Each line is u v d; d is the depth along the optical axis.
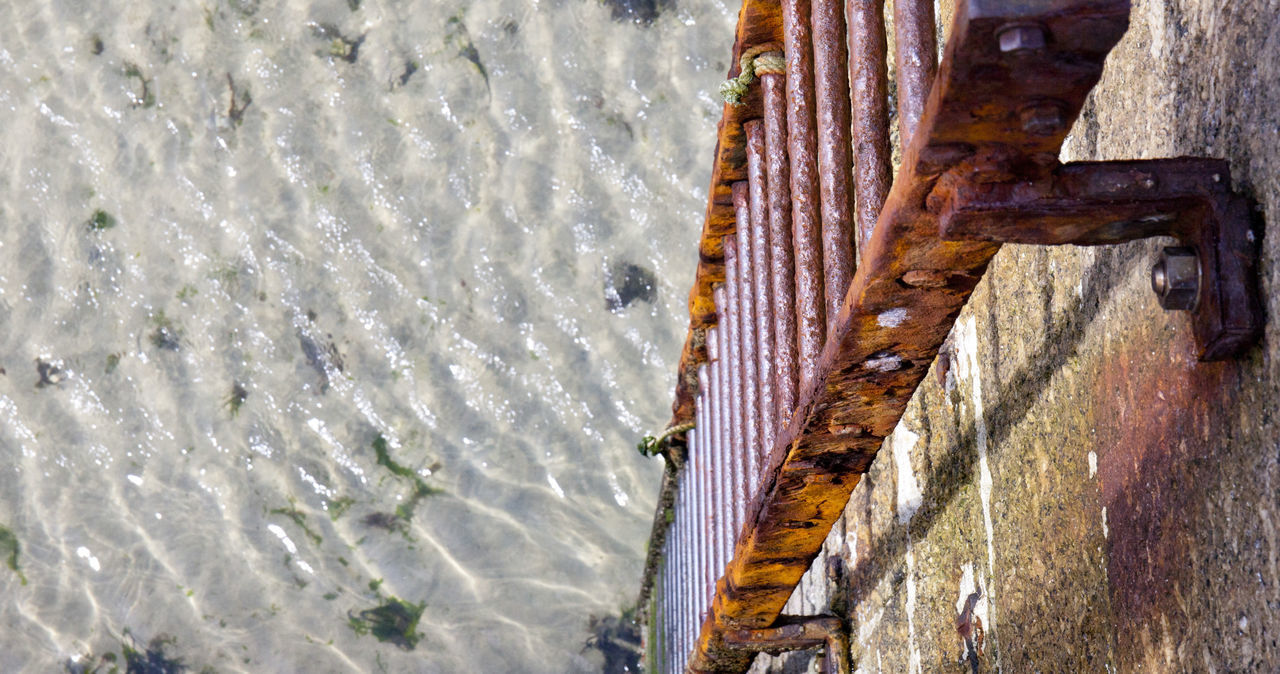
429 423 5.89
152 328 6.20
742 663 2.42
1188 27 1.13
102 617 5.85
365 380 5.97
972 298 1.85
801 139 1.57
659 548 4.25
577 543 5.64
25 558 5.97
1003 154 0.90
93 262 6.32
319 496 5.89
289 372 6.05
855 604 2.31
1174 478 1.14
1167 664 1.16
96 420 6.14
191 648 5.73
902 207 1.00
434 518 5.79
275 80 6.38
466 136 6.12
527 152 6.04
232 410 6.05
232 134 6.34
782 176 1.76
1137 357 1.23
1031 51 0.75
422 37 6.28
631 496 5.66
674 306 5.75
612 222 5.88
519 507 5.74
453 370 5.91
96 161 6.44
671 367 5.71
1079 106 0.83
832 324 1.41
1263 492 0.98
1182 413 1.12
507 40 6.18
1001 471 1.66
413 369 5.95
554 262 5.91
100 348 6.22
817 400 1.37
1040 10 0.73
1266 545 0.97
